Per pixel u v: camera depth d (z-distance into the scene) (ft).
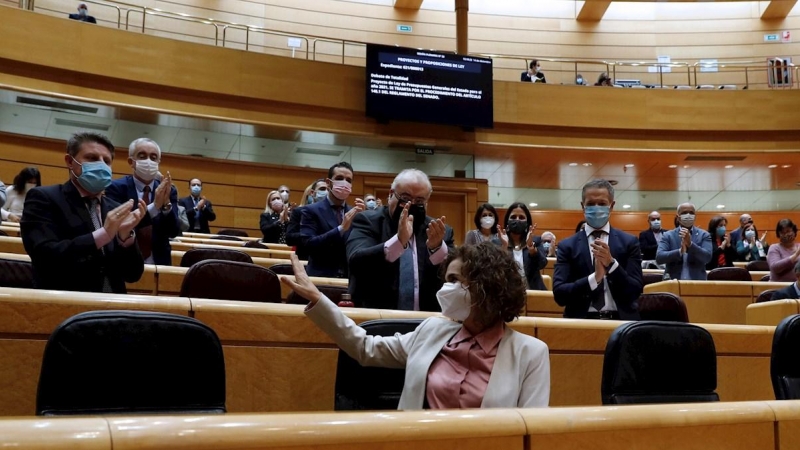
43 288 9.94
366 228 11.80
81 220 10.41
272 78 40.34
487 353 7.78
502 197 52.11
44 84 35.40
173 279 14.94
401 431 4.77
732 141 45.55
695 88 46.19
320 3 52.80
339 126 41.42
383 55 41.81
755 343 12.72
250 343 9.34
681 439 5.96
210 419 4.27
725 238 28.96
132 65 37.27
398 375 8.34
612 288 12.64
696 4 56.34
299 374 9.52
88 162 10.47
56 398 6.03
